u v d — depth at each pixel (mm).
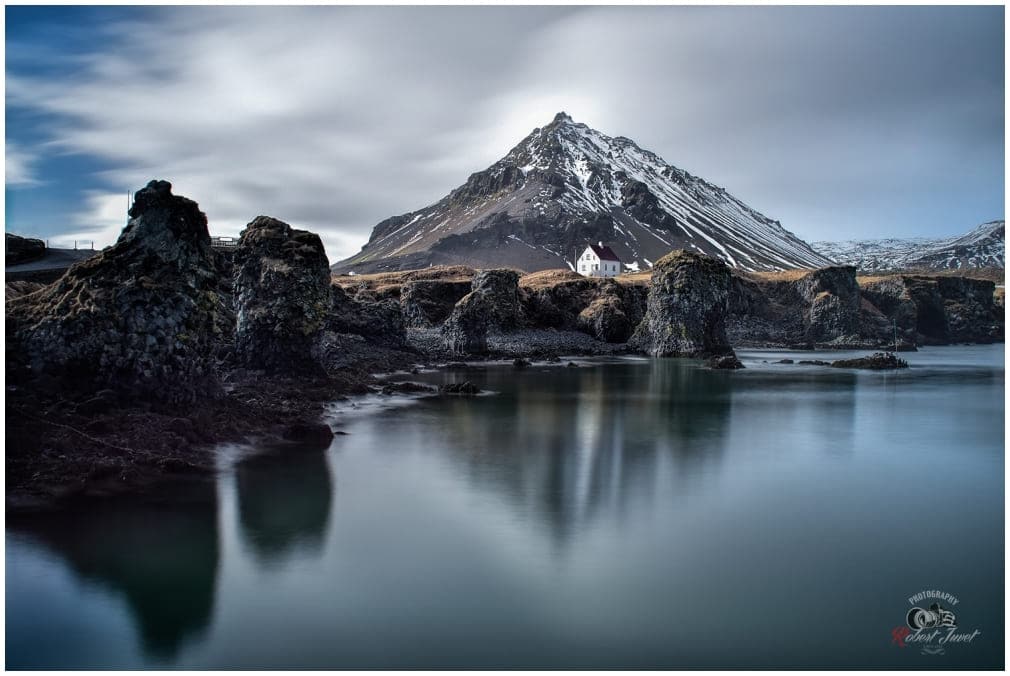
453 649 21328
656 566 27500
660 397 76500
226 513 32500
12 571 25938
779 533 31469
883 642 22156
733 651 21500
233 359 67125
